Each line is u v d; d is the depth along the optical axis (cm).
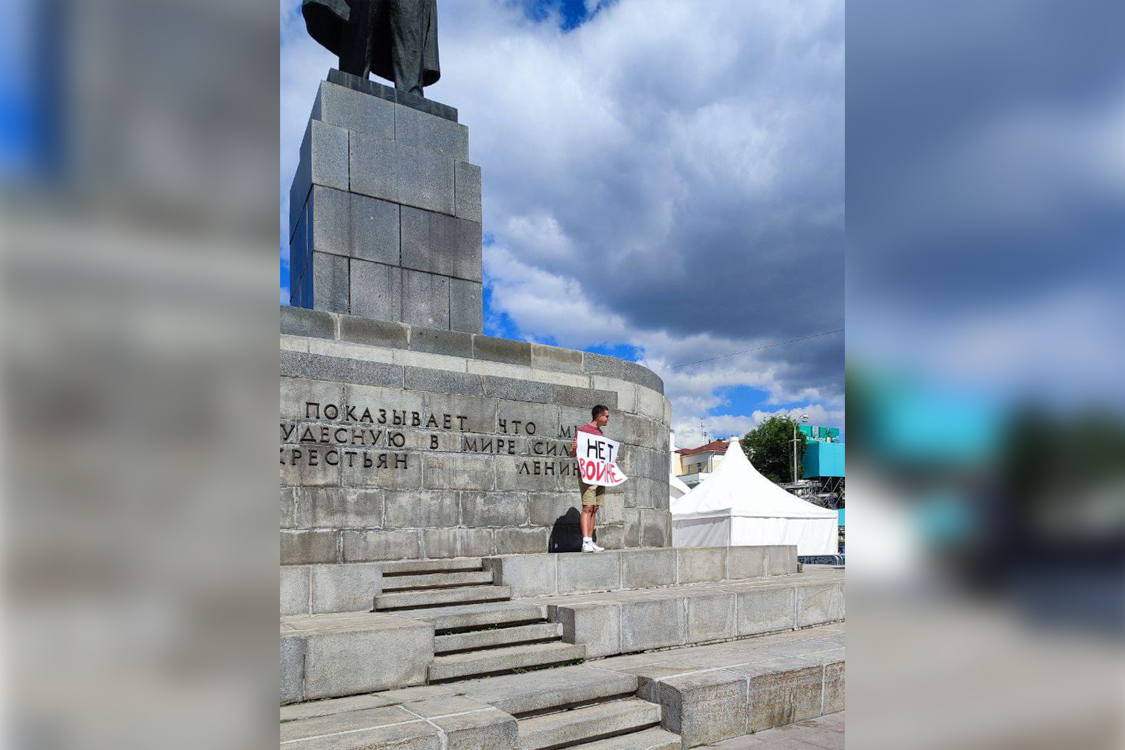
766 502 1856
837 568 1255
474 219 1048
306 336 797
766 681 578
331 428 752
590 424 901
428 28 1143
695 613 738
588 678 564
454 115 1061
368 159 973
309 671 498
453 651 596
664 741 518
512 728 435
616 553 841
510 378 893
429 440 816
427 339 880
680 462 6900
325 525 736
